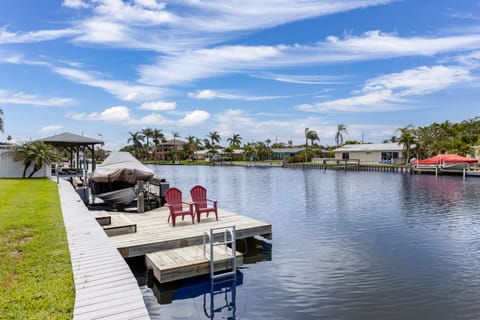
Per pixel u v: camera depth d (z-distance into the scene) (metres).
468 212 13.03
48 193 12.40
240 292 5.49
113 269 4.31
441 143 44.38
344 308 4.95
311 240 8.84
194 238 7.05
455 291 5.57
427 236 9.27
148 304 5.05
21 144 19.28
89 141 21.16
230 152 77.81
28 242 5.53
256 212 13.26
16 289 3.67
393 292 5.52
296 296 5.35
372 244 8.44
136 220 8.93
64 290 3.66
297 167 51.28
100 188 11.59
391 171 39.31
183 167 57.22
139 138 80.31
